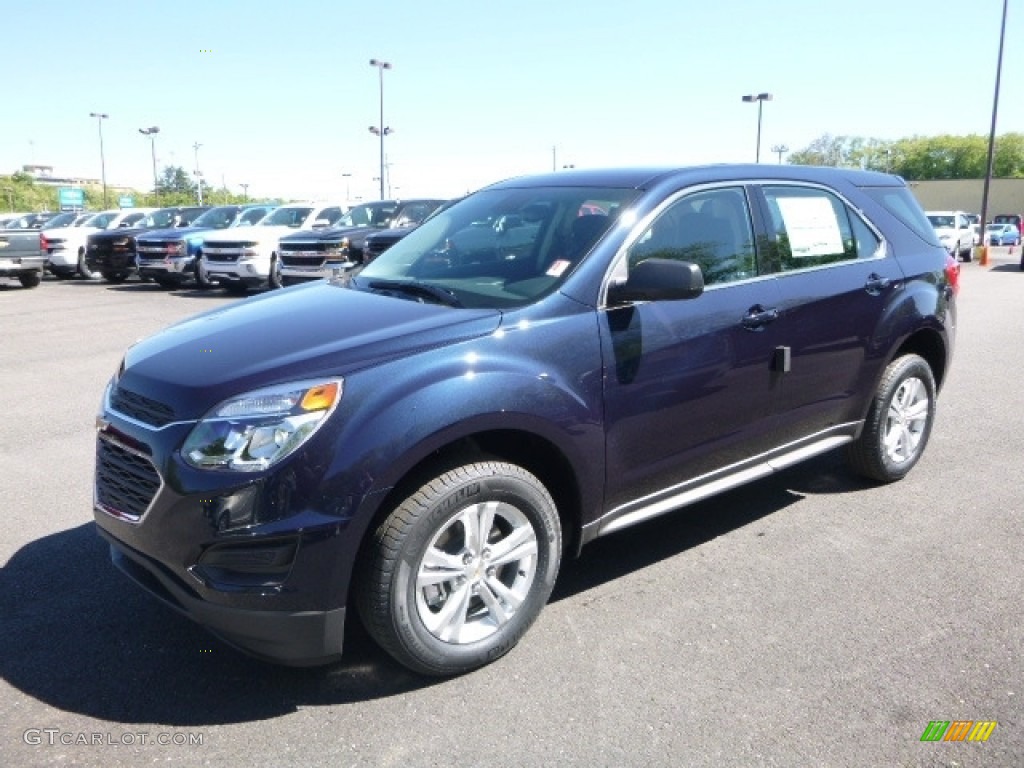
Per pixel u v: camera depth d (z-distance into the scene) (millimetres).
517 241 3850
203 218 20062
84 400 7590
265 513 2744
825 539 4375
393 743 2781
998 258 34219
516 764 2676
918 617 3559
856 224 4762
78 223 26125
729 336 3852
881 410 4848
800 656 3271
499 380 3082
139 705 2988
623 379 3471
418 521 2926
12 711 2945
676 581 3918
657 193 3840
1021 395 7602
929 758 2684
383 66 38938
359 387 2881
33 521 4668
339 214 18000
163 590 3008
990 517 4652
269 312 3600
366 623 2986
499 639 3209
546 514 3273
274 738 2807
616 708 2957
